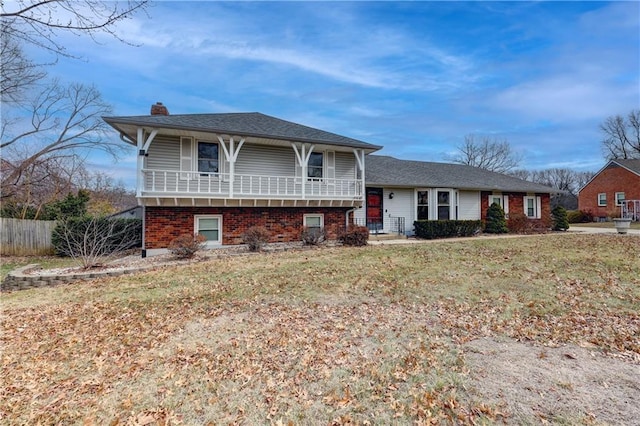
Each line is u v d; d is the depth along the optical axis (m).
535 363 3.51
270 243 12.72
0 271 9.74
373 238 15.09
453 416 2.67
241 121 13.26
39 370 3.59
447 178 18.95
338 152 14.85
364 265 8.43
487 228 18.41
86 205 17.44
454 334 4.31
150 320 4.95
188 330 4.55
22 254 13.31
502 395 2.93
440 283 6.73
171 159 11.84
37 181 18.12
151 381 3.32
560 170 50.47
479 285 6.57
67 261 11.43
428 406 2.81
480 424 2.56
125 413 2.83
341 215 14.32
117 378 3.39
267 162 13.35
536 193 20.73
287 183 13.10
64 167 19.33
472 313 5.09
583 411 2.68
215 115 13.65
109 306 5.64
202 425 2.67
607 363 3.49
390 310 5.25
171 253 10.49
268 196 12.23
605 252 10.08
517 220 18.33
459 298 5.80
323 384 3.20
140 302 5.80
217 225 12.05
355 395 3.01
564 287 6.36
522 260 9.00
